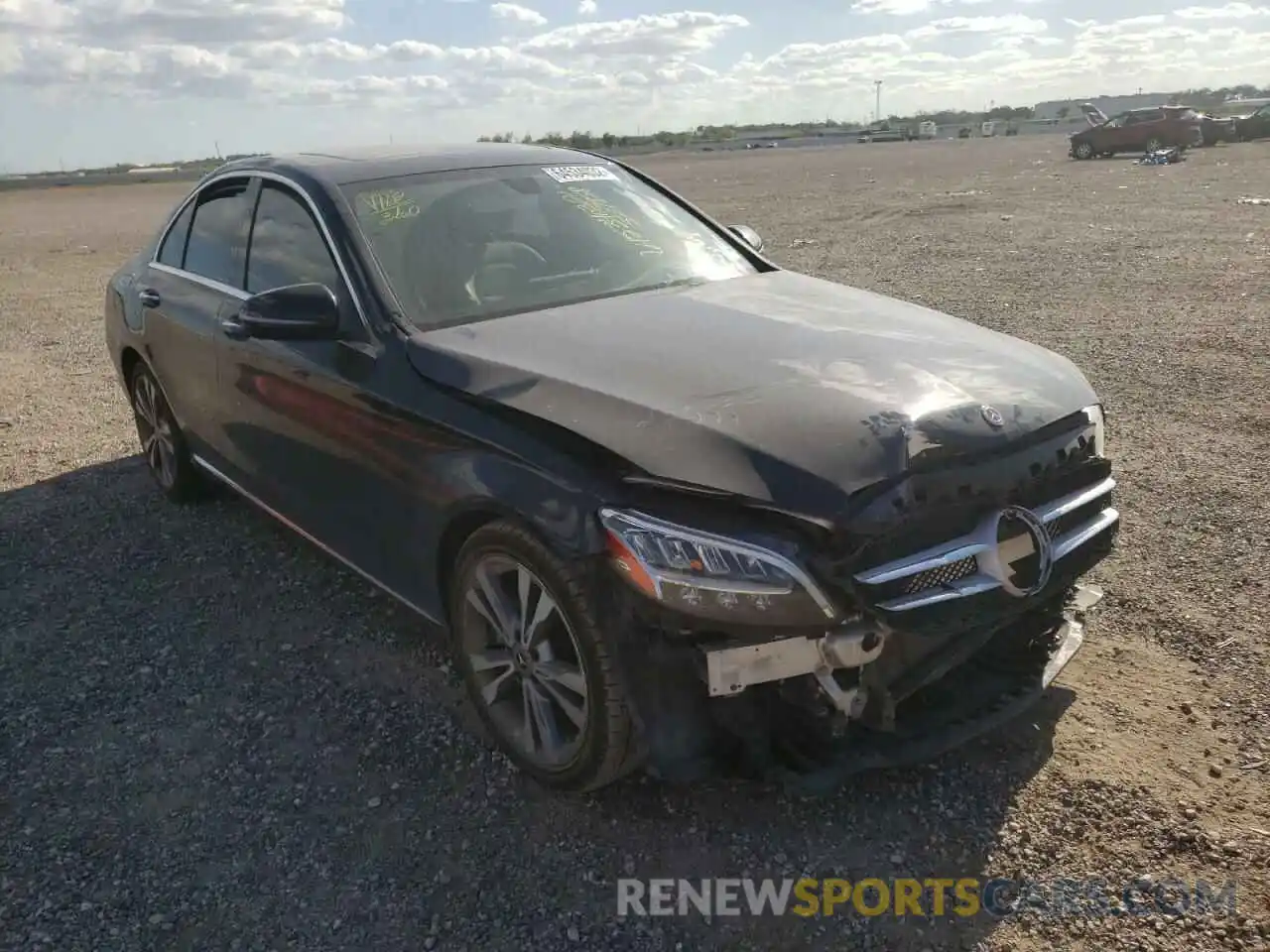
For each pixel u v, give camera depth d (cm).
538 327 347
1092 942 255
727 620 258
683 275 417
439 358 333
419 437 328
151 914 275
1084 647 379
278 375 400
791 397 286
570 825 302
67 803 321
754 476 262
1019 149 4588
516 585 319
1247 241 1307
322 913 274
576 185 449
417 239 386
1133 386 688
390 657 396
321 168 422
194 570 480
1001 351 333
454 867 288
